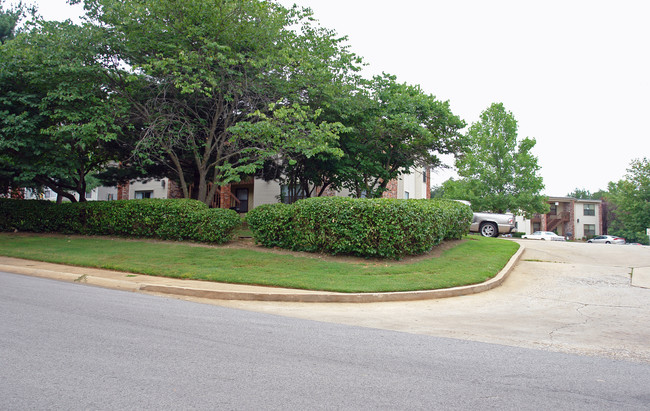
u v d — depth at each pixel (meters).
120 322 6.15
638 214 39.94
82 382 3.86
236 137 15.46
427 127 18.94
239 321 6.60
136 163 17.56
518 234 46.69
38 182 18.58
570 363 4.95
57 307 6.95
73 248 13.84
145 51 14.65
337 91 16.41
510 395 3.88
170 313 6.95
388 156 19.64
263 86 15.38
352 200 12.30
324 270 10.91
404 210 11.84
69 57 13.73
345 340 5.69
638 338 6.22
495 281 10.47
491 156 33.09
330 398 3.67
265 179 21.64
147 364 4.39
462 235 17.12
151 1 13.75
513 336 6.25
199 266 11.31
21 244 14.69
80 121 14.38
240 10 14.28
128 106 14.66
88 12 14.31
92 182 29.31
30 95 14.08
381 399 3.69
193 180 22.28
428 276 10.39
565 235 52.00
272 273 10.54
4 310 6.58
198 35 13.87
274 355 4.88
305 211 12.75
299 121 14.88
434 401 3.68
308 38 16.55
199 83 13.63
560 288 10.25
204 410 3.35
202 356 4.73
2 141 13.54
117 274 10.71
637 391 4.08
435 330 6.52
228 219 14.18
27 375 3.99
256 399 3.60
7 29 20.73
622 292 9.79
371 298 8.81
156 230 15.20
